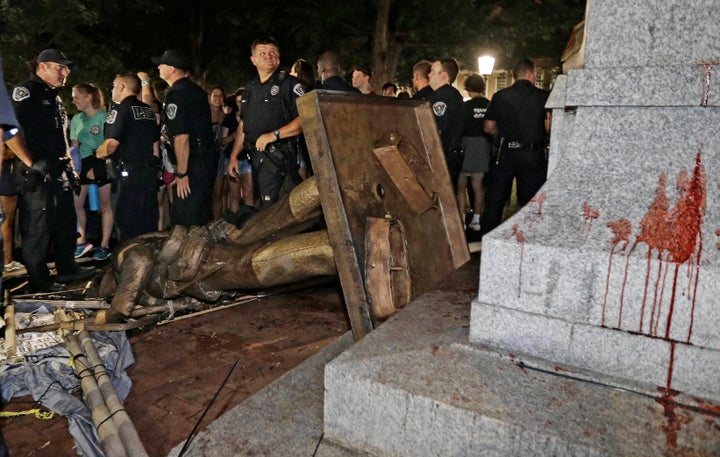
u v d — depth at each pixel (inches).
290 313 155.2
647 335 67.1
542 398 67.2
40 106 173.8
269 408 86.1
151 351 130.6
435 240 136.4
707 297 63.2
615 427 62.3
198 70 626.2
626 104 73.4
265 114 178.7
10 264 198.7
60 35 508.7
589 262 68.7
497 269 74.7
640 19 72.0
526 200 224.1
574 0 619.5
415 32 601.9
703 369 64.4
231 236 141.6
